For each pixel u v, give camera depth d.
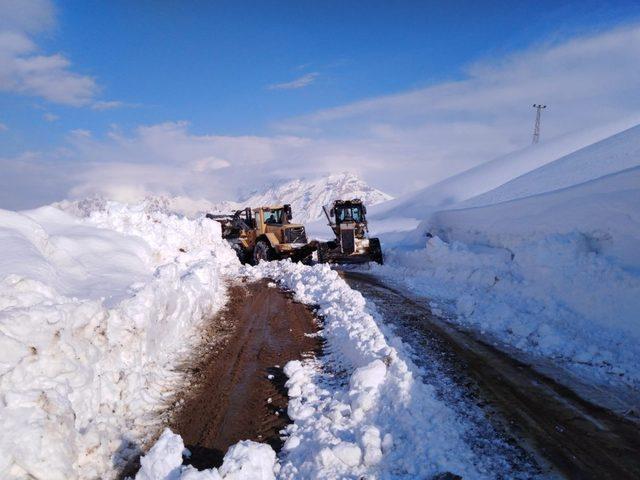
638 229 9.28
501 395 5.67
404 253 16.20
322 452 4.13
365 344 6.69
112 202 11.48
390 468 4.08
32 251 6.01
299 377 6.16
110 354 5.08
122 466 4.24
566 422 4.99
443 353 7.22
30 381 3.83
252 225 20.22
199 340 8.03
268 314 10.08
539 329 7.91
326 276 12.76
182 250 12.73
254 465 3.88
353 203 17.98
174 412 5.34
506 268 11.63
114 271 7.43
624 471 4.10
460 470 4.04
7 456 3.43
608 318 8.15
